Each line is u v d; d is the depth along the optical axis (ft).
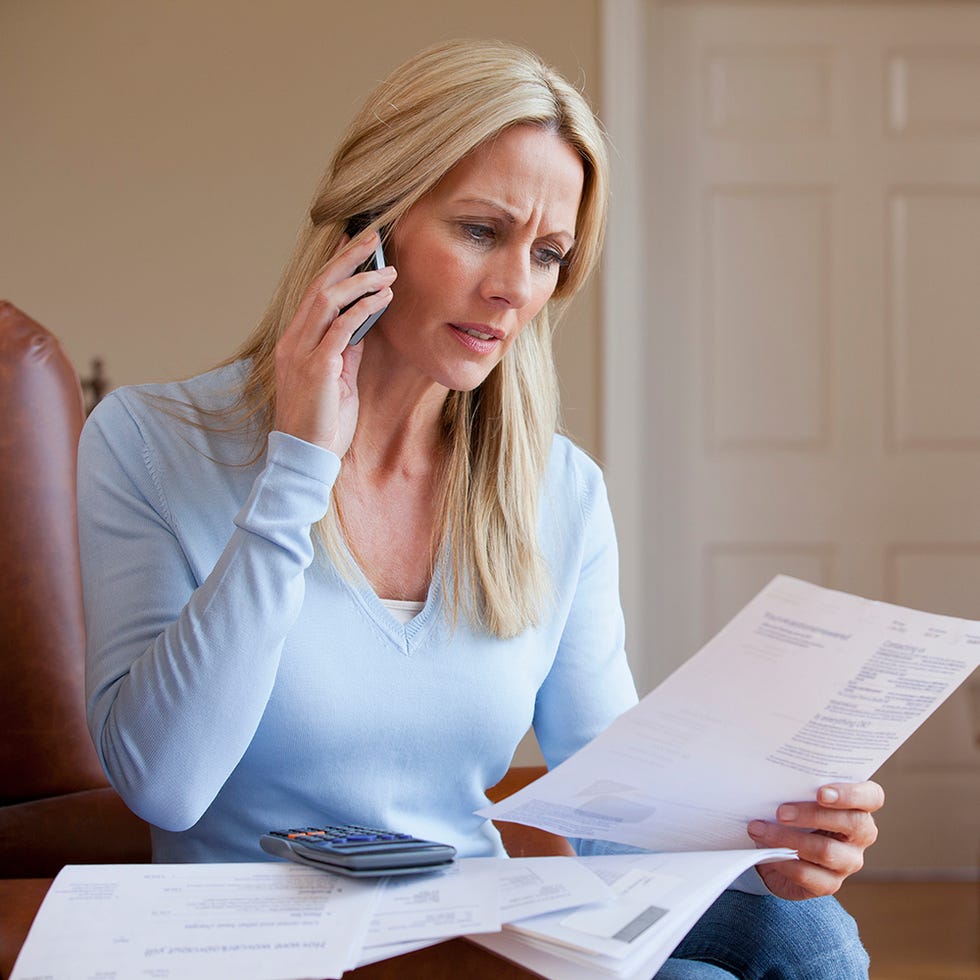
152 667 3.61
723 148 12.04
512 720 4.40
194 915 2.97
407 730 4.19
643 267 11.99
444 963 3.11
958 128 12.00
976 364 12.03
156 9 11.70
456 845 4.37
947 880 11.82
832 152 12.02
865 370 12.04
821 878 3.80
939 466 12.04
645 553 12.04
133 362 11.75
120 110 11.70
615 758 3.52
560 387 11.80
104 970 2.76
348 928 2.92
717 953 3.85
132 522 4.09
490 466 4.56
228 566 3.64
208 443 4.30
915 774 11.94
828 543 12.07
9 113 11.69
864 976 3.87
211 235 11.75
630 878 3.32
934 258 12.05
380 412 4.42
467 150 3.98
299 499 3.67
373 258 3.98
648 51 11.98
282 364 3.82
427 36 11.75
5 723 5.02
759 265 12.06
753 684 3.47
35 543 5.12
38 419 5.20
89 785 5.14
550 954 2.99
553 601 4.73
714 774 3.62
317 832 3.51
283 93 11.75
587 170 4.32
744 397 12.09
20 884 3.48
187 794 3.62
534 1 11.72
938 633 3.44
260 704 3.67
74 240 11.72
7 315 5.31
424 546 4.47
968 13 11.96
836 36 12.00
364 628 4.17
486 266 4.06
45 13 11.66
